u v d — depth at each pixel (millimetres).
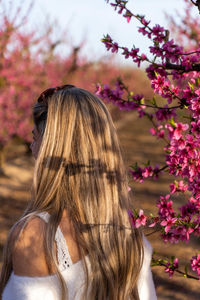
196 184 1858
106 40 2092
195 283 4559
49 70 11625
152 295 1340
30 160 12188
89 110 1231
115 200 1228
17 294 1040
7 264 1132
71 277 1084
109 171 1229
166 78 2100
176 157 1861
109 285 1160
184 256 5027
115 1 2039
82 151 1190
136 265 1256
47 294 1045
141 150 13281
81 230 1146
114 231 1206
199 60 2074
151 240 5449
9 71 10250
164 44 2029
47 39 11516
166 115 2170
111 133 1269
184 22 6227
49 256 1053
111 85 14375
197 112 1805
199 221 1901
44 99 1285
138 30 2053
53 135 1191
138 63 2104
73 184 1173
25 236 1073
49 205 1147
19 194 8609
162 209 1924
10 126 10469
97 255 1146
